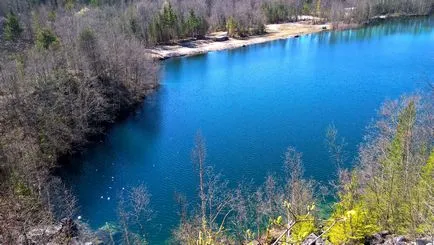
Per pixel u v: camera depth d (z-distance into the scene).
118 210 36.09
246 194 37.16
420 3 147.25
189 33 119.69
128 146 50.75
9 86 47.84
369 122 52.25
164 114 61.22
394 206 26.41
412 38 108.94
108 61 64.62
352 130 50.41
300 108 59.56
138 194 35.69
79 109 51.06
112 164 46.25
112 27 90.19
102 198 39.31
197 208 34.62
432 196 21.89
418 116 37.09
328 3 149.25
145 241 32.31
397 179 28.09
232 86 74.19
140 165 45.62
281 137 49.94
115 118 59.69
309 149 46.22
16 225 23.16
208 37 121.50
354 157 43.12
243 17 127.06
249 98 66.38
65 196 38.25
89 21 88.81
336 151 42.84
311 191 35.09
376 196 27.55
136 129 56.12
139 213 35.75
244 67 88.19
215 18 130.75
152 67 74.69
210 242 9.89
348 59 88.19
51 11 102.06
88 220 35.59
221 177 41.00
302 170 39.81
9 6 108.81
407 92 62.38
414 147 32.59
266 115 57.81
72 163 46.84
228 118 57.88
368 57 88.94
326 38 116.69
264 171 42.00
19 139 41.22
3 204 24.36
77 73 58.00
